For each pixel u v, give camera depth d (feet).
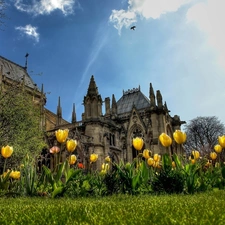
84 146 138.92
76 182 32.27
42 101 155.94
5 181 33.30
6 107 87.04
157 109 193.67
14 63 224.74
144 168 32.91
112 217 12.25
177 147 175.63
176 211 13.33
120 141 187.42
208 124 282.36
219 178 35.83
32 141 94.89
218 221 10.48
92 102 163.53
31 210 15.75
